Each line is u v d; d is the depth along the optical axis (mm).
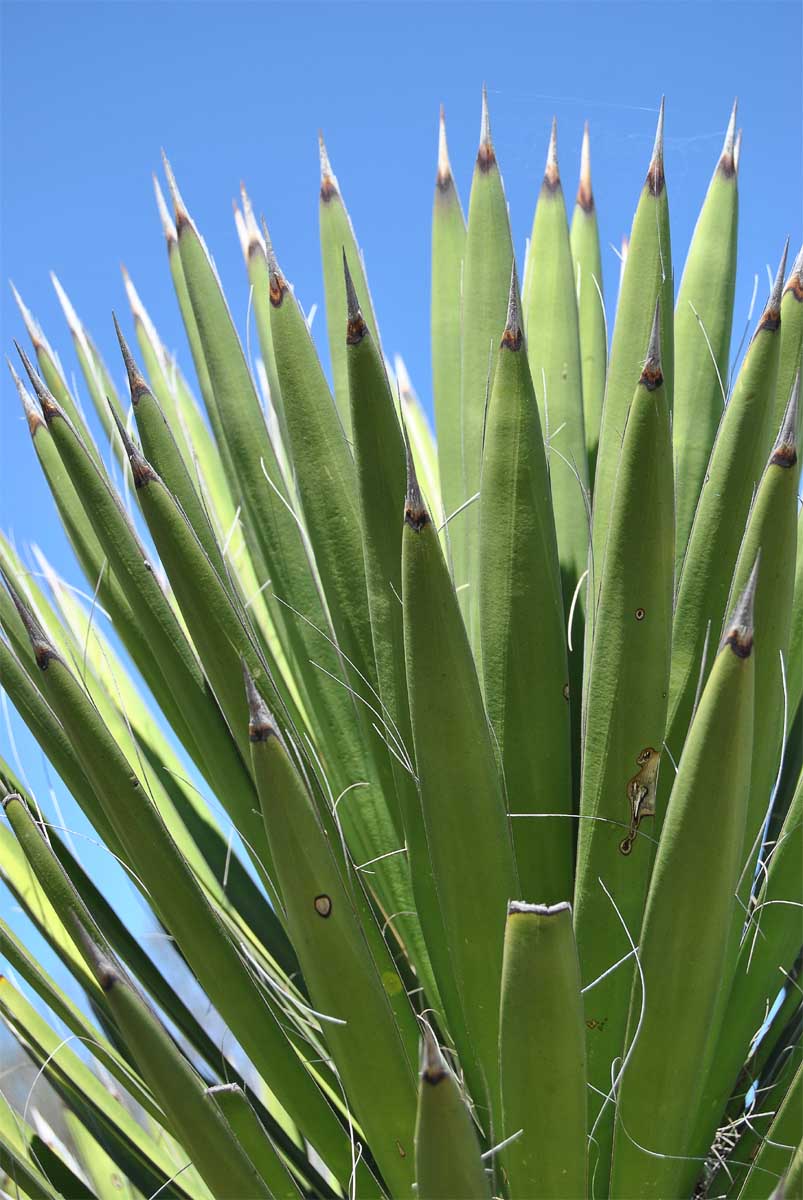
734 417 932
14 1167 903
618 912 886
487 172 1062
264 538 1051
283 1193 863
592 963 920
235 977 882
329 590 1001
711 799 792
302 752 962
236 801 974
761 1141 938
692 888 808
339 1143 913
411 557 832
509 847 873
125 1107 1090
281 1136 1067
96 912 1026
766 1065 1004
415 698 845
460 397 1101
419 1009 1038
